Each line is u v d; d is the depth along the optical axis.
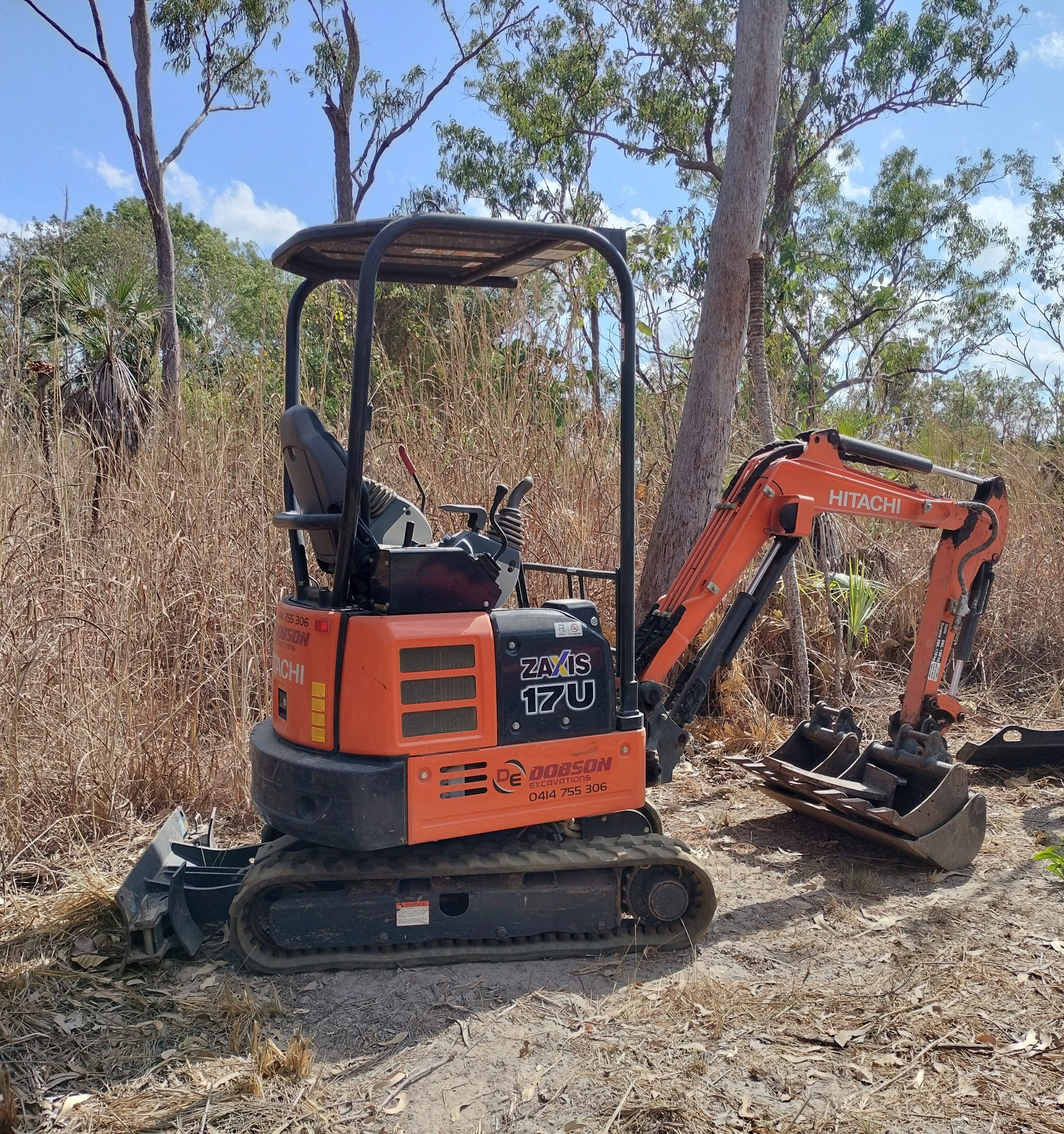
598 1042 3.41
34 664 5.43
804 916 4.37
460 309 7.82
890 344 25.58
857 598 7.75
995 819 5.51
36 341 8.27
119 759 5.43
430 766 3.68
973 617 5.25
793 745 5.61
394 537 4.07
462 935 3.92
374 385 7.78
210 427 7.28
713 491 7.08
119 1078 3.23
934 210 27.88
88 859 4.88
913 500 5.06
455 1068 3.28
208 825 5.09
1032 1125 2.96
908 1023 3.51
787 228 21.34
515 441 7.64
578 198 22.06
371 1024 3.53
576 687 3.92
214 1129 2.99
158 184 15.00
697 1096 3.12
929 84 21.38
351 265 4.39
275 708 4.12
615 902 4.00
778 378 10.30
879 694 7.85
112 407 8.44
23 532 6.04
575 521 7.36
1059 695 7.85
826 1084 3.17
